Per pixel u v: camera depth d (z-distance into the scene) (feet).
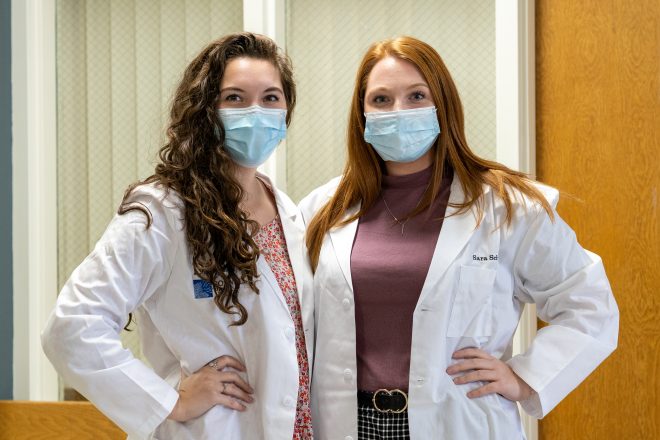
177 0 8.63
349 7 8.32
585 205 7.52
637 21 7.32
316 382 5.25
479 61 7.97
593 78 7.49
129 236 4.70
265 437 4.79
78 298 4.59
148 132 8.65
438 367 4.91
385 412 4.95
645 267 7.29
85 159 8.84
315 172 8.43
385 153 5.35
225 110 4.99
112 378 4.56
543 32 7.71
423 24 8.13
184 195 4.83
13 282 8.64
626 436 7.34
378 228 5.43
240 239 4.80
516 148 7.62
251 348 4.92
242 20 8.51
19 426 8.19
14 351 8.62
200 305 4.85
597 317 5.12
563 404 7.59
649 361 7.27
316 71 8.41
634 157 7.34
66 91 8.86
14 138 8.68
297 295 5.23
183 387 4.83
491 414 4.98
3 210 8.67
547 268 5.17
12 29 8.68
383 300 5.10
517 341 7.66
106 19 8.76
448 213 5.24
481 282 5.04
